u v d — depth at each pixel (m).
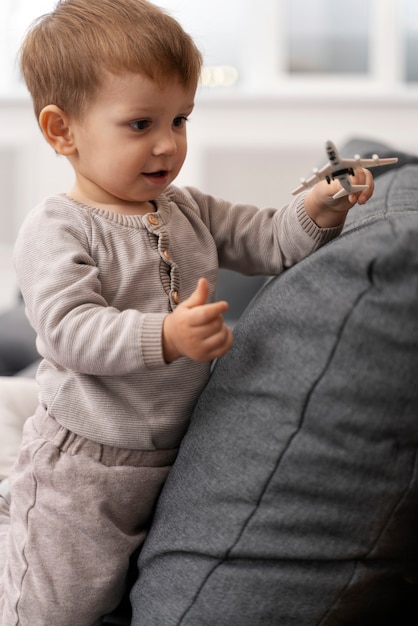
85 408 0.96
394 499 0.78
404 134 3.84
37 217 1.00
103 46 0.95
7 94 3.87
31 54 1.02
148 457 0.98
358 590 0.81
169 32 0.98
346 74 3.96
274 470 0.81
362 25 3.92
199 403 0.93
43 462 0.97
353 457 0.78
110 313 0.89
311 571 0.81
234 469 0.84
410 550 0.82
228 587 0.84
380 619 0.88
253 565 0.83
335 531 0.80
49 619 0.94
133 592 0.93
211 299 1.05
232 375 0.87
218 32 3.96
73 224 0.98
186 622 0.86
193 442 0.90
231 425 0.85
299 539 0.81
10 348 1.98
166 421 0.97
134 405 0.97
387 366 0.76
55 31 1.00
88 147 0.99
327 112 3.83
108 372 0.89
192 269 1.03
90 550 0.95
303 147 3.86
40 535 0.96
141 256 0.99
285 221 1.05
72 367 0.92
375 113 3.82
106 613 0.99
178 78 0.97
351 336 0.77
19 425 1.44
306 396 0.79
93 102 0.97
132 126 0.97
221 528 0.84
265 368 0.83
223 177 3.91
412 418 0.76
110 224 0.99
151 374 0.97
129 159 0.97
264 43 3.95
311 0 3.92
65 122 1.01
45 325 0.91
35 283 0.94
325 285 0.79
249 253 1.10
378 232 0.77
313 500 0.80
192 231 1.06
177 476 0.91
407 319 0.75
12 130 3.88
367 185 0.94
